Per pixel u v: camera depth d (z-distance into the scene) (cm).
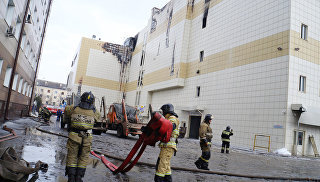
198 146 1616
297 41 1720
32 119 2375
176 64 2923
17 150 630
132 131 1548
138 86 4138
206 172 651
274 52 1775
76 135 400
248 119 1880
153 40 3738
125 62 4766
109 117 1722
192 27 2880
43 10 2625
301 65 1714
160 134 415
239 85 2025
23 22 1652
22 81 2127
